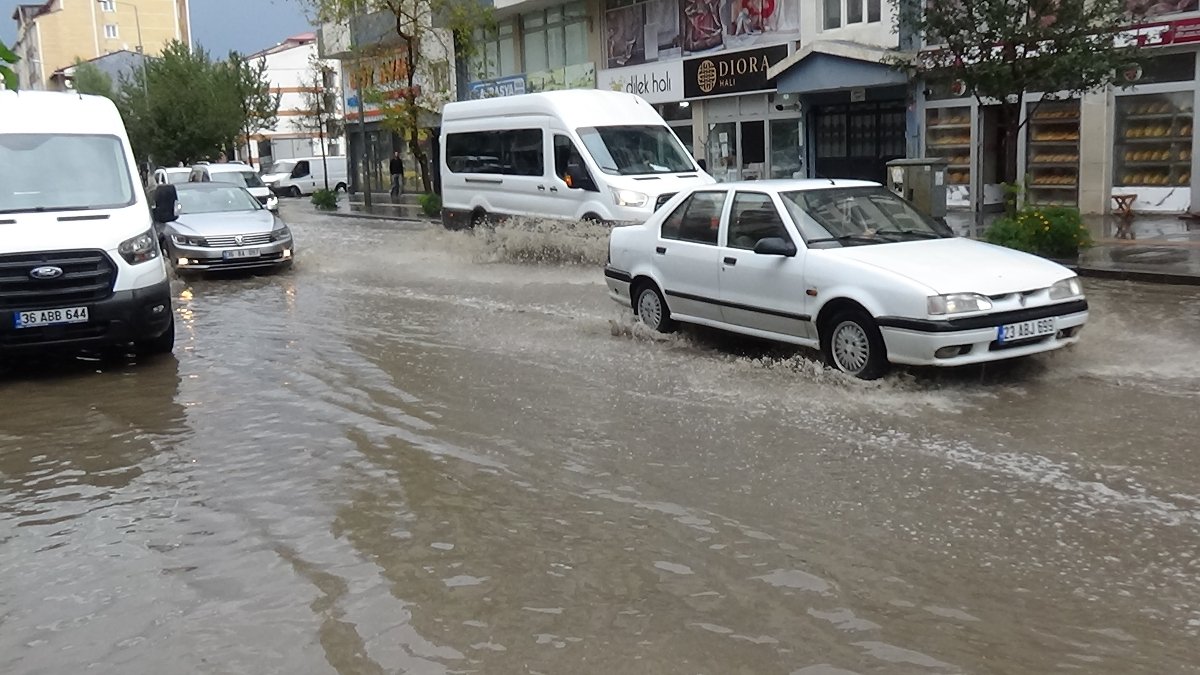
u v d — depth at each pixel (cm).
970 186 2205
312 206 4084
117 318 972
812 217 895
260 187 3397
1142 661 396
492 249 1780
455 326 1157
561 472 636
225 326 1225
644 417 751
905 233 907
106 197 1030
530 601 462
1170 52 1856
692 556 504
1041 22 1536
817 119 2530
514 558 509
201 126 5384
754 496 583
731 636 424
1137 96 1928
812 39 2438
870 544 511
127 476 666
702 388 830
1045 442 657
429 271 1683
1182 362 849
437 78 3375
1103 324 1009
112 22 10581
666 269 1016
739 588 468
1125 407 726
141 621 459
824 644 415
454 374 913
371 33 4019
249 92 5788
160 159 5559
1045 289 794
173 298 1495
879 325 786
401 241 2247
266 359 1015
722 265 941
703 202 994
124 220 1005
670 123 2967
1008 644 411
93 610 472
